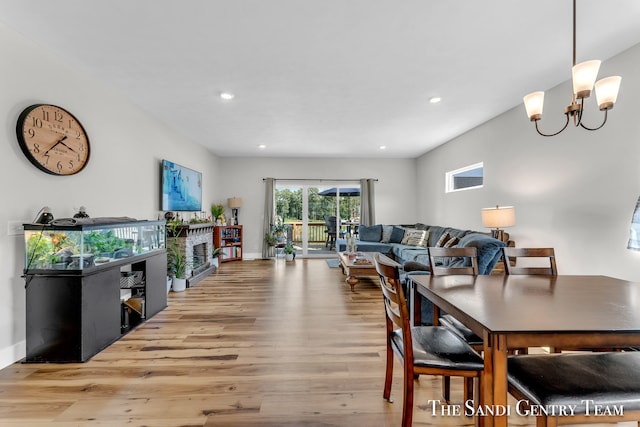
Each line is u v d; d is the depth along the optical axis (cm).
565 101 299
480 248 289
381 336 267
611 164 254
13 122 216
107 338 244
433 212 621
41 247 216
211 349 242
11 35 214
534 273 219
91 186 290
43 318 217
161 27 214
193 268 479
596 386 113
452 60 260
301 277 504
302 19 205
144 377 200
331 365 217
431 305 297
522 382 119
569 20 205
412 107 374
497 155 407
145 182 384
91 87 290
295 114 399
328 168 712
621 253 247
